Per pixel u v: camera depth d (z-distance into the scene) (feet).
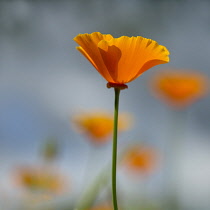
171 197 3.81
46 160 3.33
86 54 2.13
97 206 2.83
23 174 3.37
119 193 2.86
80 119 2.92
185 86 3.13
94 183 2.60
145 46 2.10
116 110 2.09
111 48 2.09
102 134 2.94
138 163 3.57
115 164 2.07
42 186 3.38
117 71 2.11
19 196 3.40
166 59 2.11
